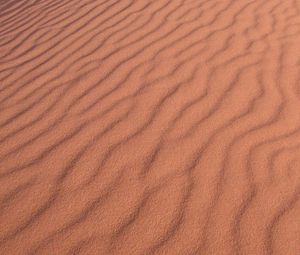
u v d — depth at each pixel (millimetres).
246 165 2250
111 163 2336
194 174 2217
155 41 3781
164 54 3529
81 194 2139
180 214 1988
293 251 1781
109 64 3461
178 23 4113
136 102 2879
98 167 2314
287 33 3732
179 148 2406
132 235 1896
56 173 2295
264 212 1968
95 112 2814
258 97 2830
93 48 3803
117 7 4730
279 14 4129
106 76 3271
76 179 2240
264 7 4312
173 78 3141
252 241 1835
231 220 1940
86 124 2695
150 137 2520
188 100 2850
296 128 2508
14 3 5750
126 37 3938
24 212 2057
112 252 1823
